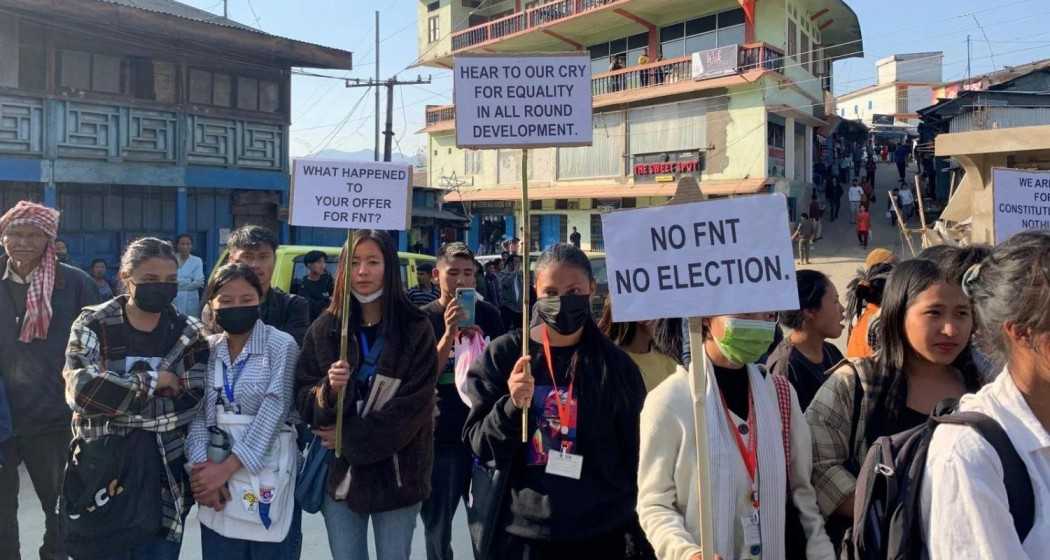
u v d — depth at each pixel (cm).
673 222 244
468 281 477
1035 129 733
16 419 425
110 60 1608
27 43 1495
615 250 247
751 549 236
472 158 3612
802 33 2861
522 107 412
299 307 474
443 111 3778
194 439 346
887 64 6116
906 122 5584
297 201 385
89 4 1472
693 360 234
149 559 342
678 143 2784
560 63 414
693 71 2684
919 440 181
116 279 1606
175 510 340
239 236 457
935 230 879
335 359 355
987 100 2614
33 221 424
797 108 2620
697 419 229
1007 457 156
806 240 2438
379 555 361
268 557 350
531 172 3328
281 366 358
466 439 335
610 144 3011
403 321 362
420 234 2692
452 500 434
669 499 246
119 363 335
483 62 411
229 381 350
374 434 339
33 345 428
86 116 1573
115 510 322
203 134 1750
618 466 308
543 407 312
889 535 180
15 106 1481
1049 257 154
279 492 346
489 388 331
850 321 438
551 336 322
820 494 269
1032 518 154
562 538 301
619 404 307
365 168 387
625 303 245
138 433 330
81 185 1591
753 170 2586
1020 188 409
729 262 239
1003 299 158
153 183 1669
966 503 156
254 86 1838
